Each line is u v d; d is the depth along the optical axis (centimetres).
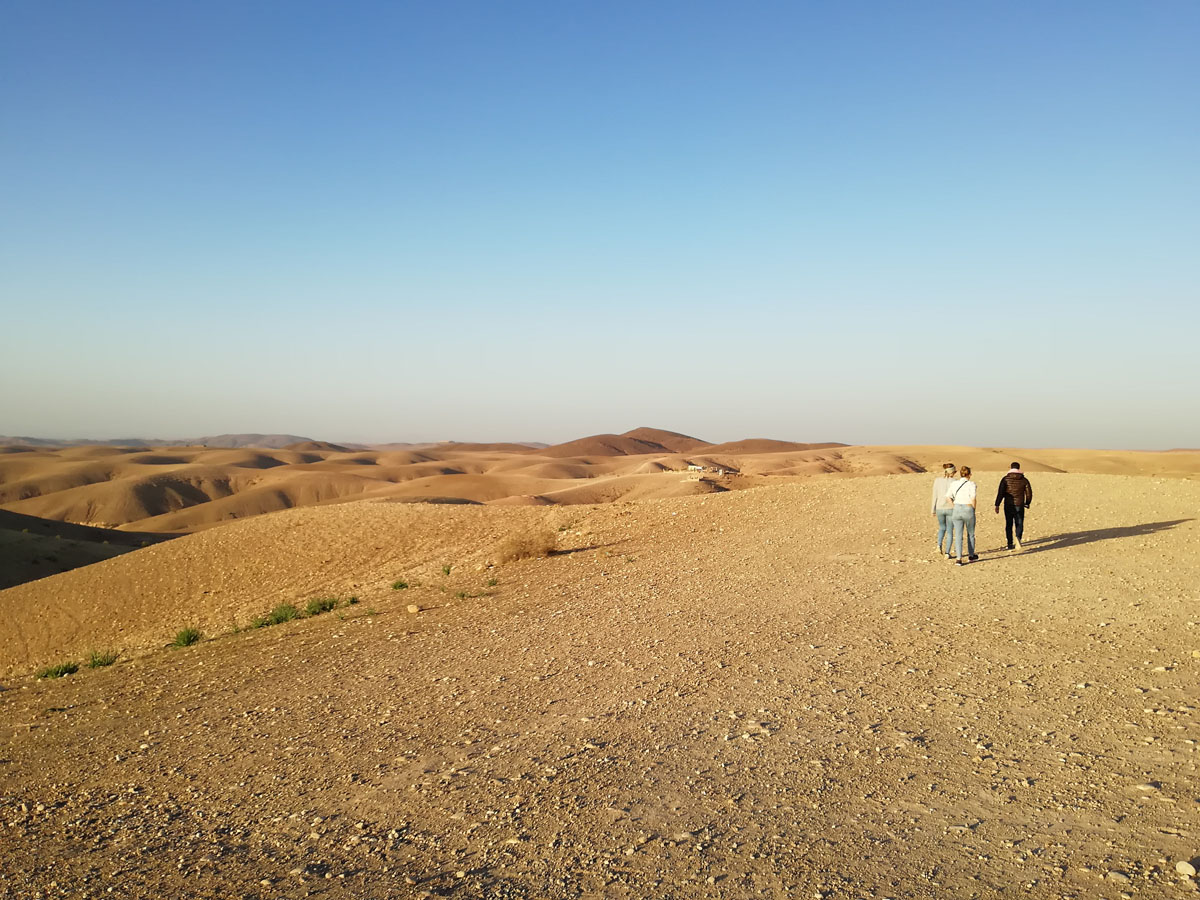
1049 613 987
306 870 459
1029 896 369
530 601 1388
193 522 13825
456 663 998
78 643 2448
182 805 617
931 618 999
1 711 1198
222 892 441
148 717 970
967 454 12544
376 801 567
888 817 465
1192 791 466
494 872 432
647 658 902
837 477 3244
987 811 464
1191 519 1734
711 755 587
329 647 1255
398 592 1825
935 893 377
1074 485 2400
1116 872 381
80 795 680
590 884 409
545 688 826
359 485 15600
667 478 9825
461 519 2856
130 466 19000
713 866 418
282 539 2986
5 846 566
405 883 428
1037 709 639
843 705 682
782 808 486
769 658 857
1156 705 627
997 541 1650
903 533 1772
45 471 18512
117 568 3033
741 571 1456
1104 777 498
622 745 625
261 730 812
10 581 4822
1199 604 982
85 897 455
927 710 655
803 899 378
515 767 601
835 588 1241
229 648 1473
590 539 2166
